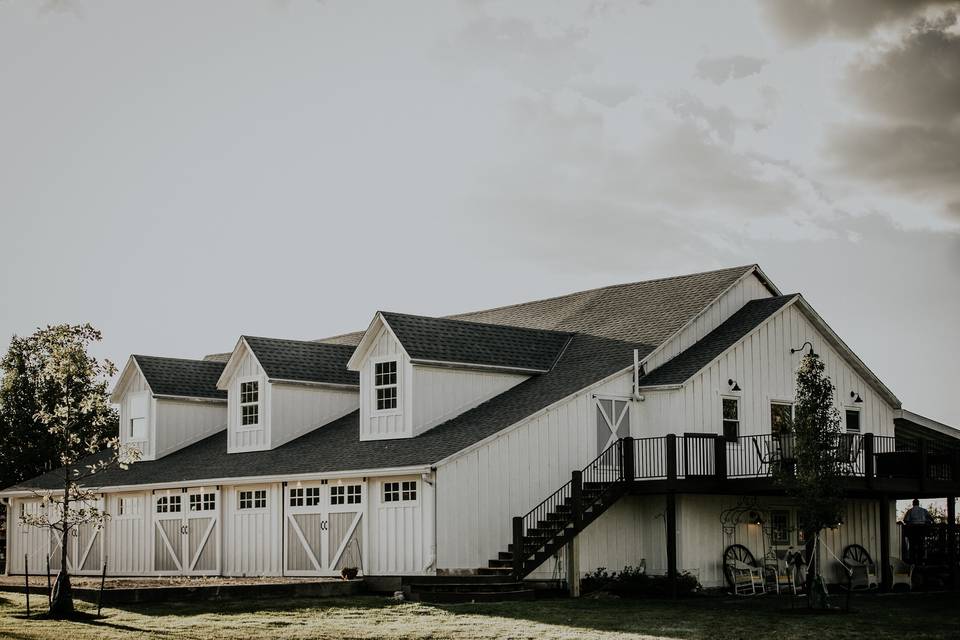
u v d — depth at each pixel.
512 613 23.30
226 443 37.94
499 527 28.31
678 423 30.72
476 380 32.38
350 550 29.58
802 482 24.83
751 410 32.59
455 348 32.06
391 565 28.44
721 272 35.91
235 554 33.25
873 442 31.97
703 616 23.25
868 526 35.09
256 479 31.88
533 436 29.19
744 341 32.69
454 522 27.53
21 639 19.72
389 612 23.34
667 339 32.34
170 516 35.50
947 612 24.75
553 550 27.48
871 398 35.91
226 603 24.83
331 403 36.56
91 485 38.09
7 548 42.22
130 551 36.81
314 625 21.34
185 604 24.64
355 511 29.62
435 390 31.41
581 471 28.38
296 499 31.50
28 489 40.28
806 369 25.23
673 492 28.75
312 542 30.80
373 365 32.16
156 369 39.69
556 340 35.12
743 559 31.45
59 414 25.19
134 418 39.72
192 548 34.56
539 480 29.16
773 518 32.66
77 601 25.19
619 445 29.91
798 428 25.11
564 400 29.88
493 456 28.39
